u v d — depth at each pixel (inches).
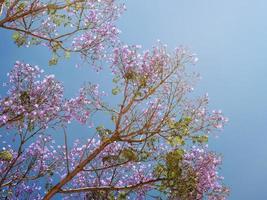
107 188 420.2
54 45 505.4
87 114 521.7
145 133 439.8
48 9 472.7
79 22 499.8
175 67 463.5
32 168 513.7
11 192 494.0
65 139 422.0
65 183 408.5
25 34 505.0
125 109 444.8
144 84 451.2
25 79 541.0
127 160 449.4
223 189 457.7
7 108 508.7
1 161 490.0
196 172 453.1
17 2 454.9
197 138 442.6
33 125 505.7
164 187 428.8
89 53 522.0
